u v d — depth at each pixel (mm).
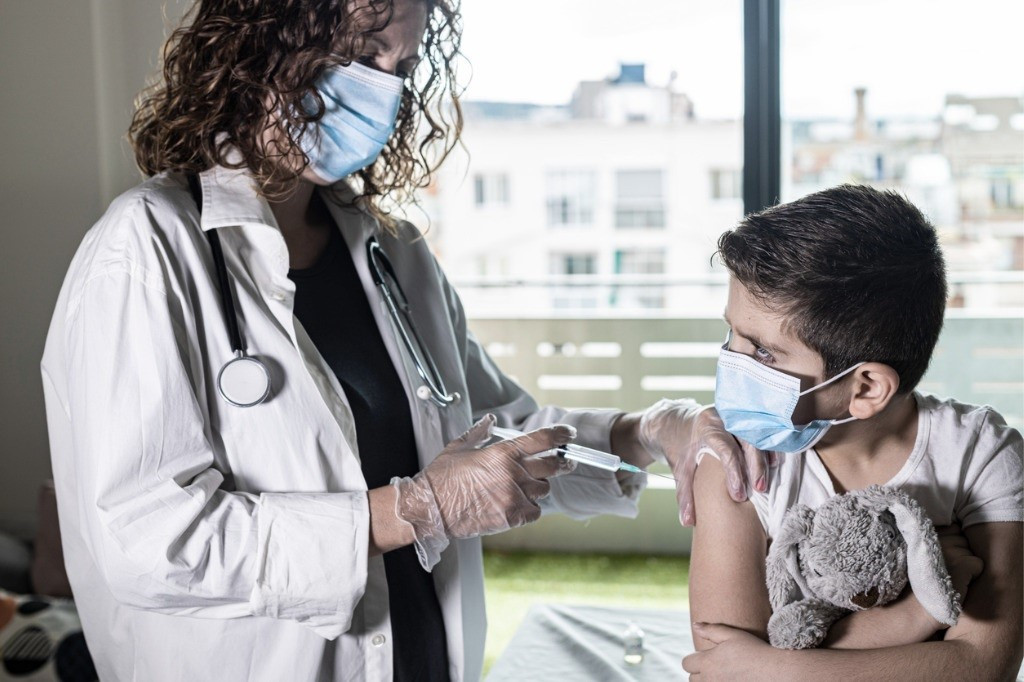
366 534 967
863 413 967
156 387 944
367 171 1283
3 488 3387
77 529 1074
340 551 954
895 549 937
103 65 3256
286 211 1169
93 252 995
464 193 7645
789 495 1029
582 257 7727
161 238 1001
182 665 1029
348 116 1034
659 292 4633
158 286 966
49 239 3291
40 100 3238
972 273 4137
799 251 935
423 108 1281
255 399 1006
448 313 1387
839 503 956
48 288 3311
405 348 1225
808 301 932
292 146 1029
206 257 1045
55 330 1061
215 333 1027
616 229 7590
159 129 1103
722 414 1020
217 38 1004
